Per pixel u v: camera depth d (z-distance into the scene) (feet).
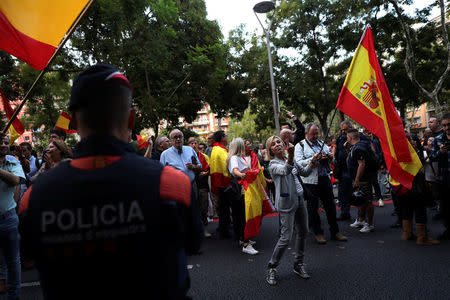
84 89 3.28
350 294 10.43
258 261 14.33
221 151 18.86
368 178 18.02
